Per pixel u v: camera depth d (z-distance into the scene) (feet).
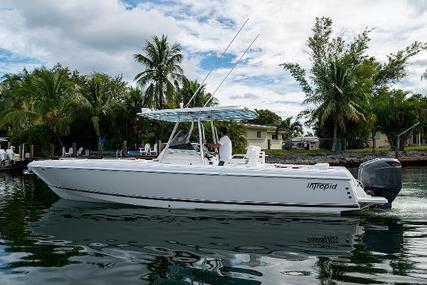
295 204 25.44
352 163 100.22
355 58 132.05
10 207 29.53
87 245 18.45
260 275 14.34
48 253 17.16
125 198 27.76
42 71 95.45
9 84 125.49
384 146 148.15
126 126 102.37
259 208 25.96
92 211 26.78
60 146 96.17
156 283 13.64
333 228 21.98
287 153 104.12
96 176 27.48
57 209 27.96
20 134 95.14
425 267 15.02
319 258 16.37
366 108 115.96
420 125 117.19
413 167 91.20
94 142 104.22
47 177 29.12
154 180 26.50
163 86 104.68
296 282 13.60
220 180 25.66
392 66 136.87
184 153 28.30
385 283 13.33
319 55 129.80
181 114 28.55
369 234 20.54
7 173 67.92
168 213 25.94
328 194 25.05
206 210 26.58
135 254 17.01
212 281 13.82
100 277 14.20
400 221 23.75
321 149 122.31
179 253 17.16
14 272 14.70
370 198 24.77
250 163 27.04
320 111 112.68
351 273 14.42
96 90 99.76
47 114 90.79
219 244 18.69
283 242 19.01
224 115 28.86
